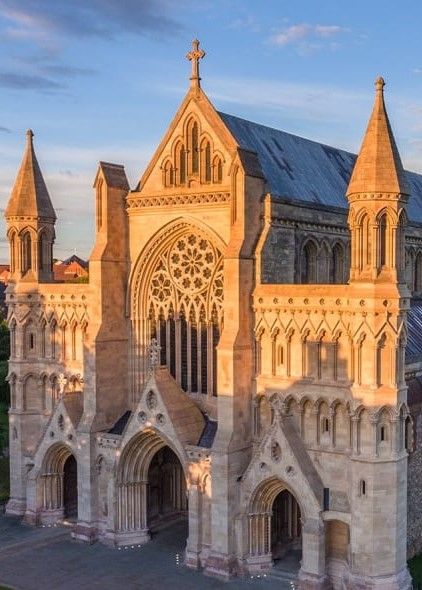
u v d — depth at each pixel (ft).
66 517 231.91
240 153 192.65
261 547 189.47
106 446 211.82
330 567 181.68
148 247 217.15
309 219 213.87
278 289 189.37
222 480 187.42
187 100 206.28
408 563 191.62
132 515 210.18
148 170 215.10
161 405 199.41
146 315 221.66
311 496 177.88
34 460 227.40
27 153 239.91
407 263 287.48
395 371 173.68
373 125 177.27
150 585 180.86
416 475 197.16
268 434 184.65
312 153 250.98
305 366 186.29
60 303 231.91
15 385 238.68
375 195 173.58
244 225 192.34
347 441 180.14
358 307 174.70
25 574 187.93
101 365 215.72
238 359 190.39
